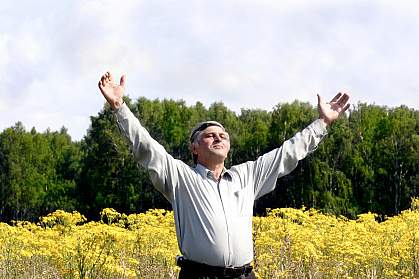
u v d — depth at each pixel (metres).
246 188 4.55
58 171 62.25
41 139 65.69
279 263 8.14
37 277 9.12
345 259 9.10
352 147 45.41
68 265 8.58
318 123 4.84
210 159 4.49
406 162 43.91
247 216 4.49
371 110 50.41
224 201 4.40
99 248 8.98
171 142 56.19
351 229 11.15
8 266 9.45
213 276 4.32
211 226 4.31
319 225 11.77
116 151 47.25
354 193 43.69
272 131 50.66
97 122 49.47
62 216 12.07
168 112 57.91
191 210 4.37
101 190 47.56
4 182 57.97
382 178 44.47
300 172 42.72
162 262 9.27
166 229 11.48
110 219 11.98
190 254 4.35
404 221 12.30
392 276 9.13
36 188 58.84
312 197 41.50
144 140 4.38
